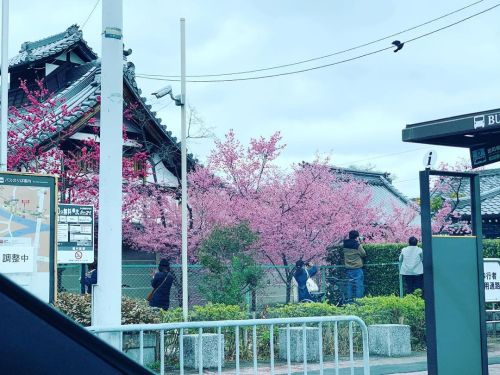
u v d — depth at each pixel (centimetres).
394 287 1933
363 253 1853
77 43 2758
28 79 2791
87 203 2088
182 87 1795
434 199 3111
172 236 2281
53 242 838
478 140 923
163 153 2444
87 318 1127
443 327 775
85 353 139
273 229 2231
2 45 1803
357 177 3762
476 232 819
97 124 2338
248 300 1714
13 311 134
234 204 2275
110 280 697
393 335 1303
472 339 796
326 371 1077
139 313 1144
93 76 2636
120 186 711
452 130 849
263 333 1241
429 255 777
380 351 1308
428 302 775
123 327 575
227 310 1255
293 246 2252
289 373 668
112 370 140
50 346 136
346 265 1850
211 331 1205
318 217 2269
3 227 807
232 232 1683
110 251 699
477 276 811
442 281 780
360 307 1380
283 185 2314
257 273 1658
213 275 1634
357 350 1324
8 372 131
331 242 2281
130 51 2406
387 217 3206
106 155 706
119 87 714
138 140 2447
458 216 2928
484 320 807
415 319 1415
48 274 830
